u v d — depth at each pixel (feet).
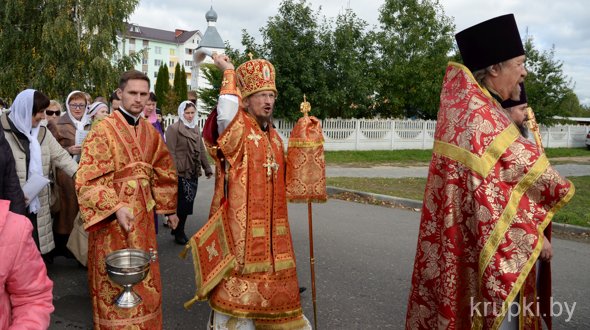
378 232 24.34
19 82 85.20
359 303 15.10
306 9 66.90
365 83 72.79
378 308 14.75
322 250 20.80
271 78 10.64
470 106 8.00
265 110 10.64
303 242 22.04
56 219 17.19
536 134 9.27
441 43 86.22
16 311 6.16
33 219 14.65
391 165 61.72
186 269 17.93
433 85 82.23
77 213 17.28
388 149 77.41
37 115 14.33
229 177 10.31
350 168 56.08
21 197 11.90
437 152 8.31
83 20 82.12
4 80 83.35
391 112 86.43
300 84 67.36
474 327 7.95
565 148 98.84
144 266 9.62
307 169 11.59
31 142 14.26
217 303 10.12
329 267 18.51
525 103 9.36
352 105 75.82
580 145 103.76
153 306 11.14
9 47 85.15
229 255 10.09
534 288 8.46
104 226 10.94
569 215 27.73
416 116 89.71
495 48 8.27
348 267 18.56
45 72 83.25
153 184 12.05
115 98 16.38
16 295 6.16
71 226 17.26
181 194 20.72
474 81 8.24
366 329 13.32
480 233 7.61
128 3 85.81
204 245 10.39
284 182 11.04
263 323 10.23
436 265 8.26
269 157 10.57
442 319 8.02
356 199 34.53
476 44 8.45
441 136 8.26
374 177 46.65
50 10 81.76
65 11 82.74
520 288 7.50
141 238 11.22
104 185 10.96
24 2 84.74
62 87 82.89
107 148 11.01
